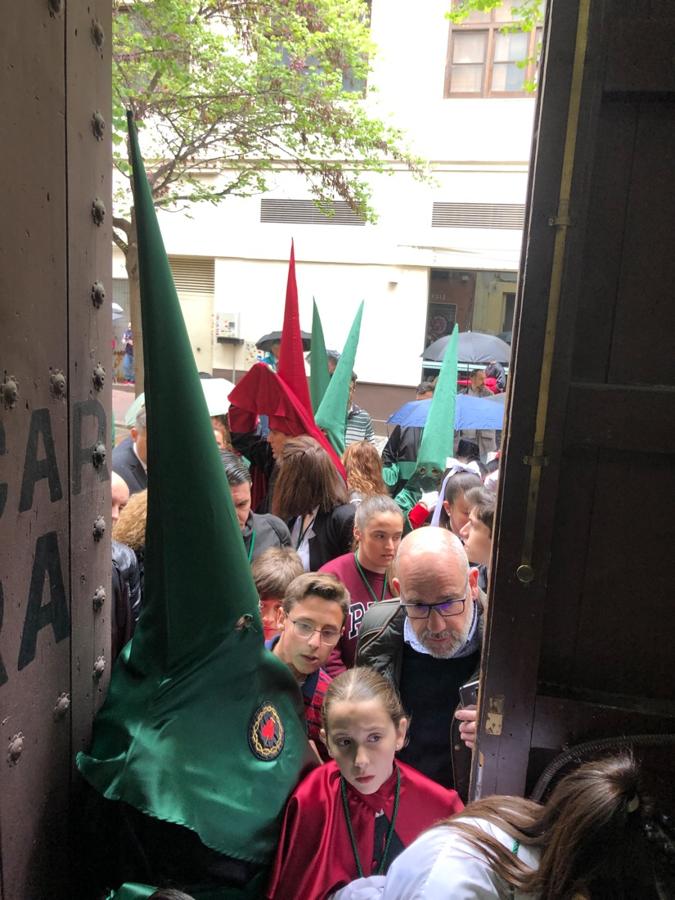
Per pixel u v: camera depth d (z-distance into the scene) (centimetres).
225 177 1215
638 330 125
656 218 122
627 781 94
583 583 133
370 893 116
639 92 116
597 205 122
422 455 419
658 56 113
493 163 1166
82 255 110
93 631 123
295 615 162
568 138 115
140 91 665
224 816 112
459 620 165
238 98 665
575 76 114
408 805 135
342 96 696
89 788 116
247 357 1334
